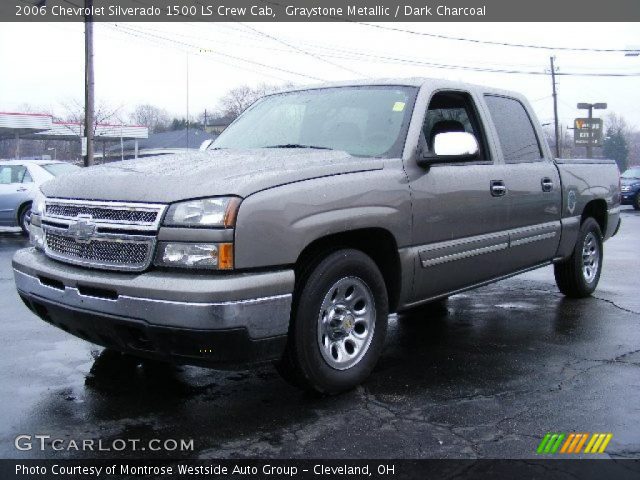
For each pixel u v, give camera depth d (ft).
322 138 15.57
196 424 11.80
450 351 16.37
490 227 16.63
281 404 12.73
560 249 20.36
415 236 14.35
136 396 13.19
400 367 15.05
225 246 11.05
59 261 12.78
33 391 13.47
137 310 11.21
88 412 12.37
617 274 28.43
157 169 12.67
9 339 17.35
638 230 52.08
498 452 10.64
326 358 12.72
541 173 18.94
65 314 12.39
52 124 126.82
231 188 11.37
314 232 12.09
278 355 11.82
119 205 11.76
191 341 11.04
